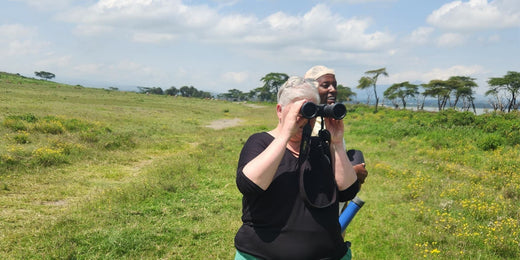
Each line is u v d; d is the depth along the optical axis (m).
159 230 4.69
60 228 4.47
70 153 8.93
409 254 4.32
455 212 5.88
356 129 18.92
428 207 6.14
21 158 7.68
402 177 8.38
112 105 30.92
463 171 9.16
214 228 4.87
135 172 8.13
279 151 1.42
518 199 6.91
